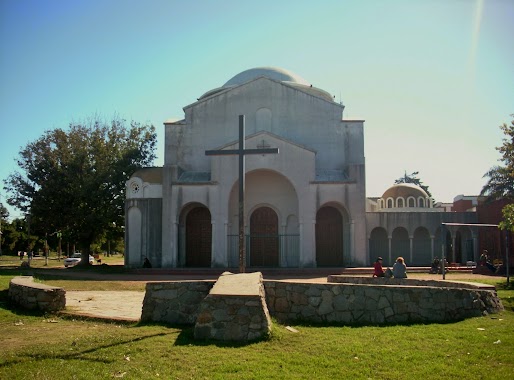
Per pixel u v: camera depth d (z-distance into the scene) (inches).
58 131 1609.3
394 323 440.5
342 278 695.7
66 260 1895.9
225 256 1263.5
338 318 442.9
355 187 1280.8
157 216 1359.5
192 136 1412.4
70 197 1553.9
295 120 1400.1
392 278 660.1
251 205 1365.7
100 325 445.4
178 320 442.6
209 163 1401.3
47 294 516.7
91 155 1587.1
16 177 1599.4
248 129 1396.4
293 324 430.6
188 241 1366.9
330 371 282.7
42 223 1615.4
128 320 454.6
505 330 391.9
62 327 433.7
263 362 300.0
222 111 1411.2
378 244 1456.7
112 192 1569.9
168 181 1300.4
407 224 1416.1
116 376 275.1
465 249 1465.3
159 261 1341.0
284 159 1282.0
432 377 271.4
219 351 325.4
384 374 277.4
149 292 454.9
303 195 1270.9
